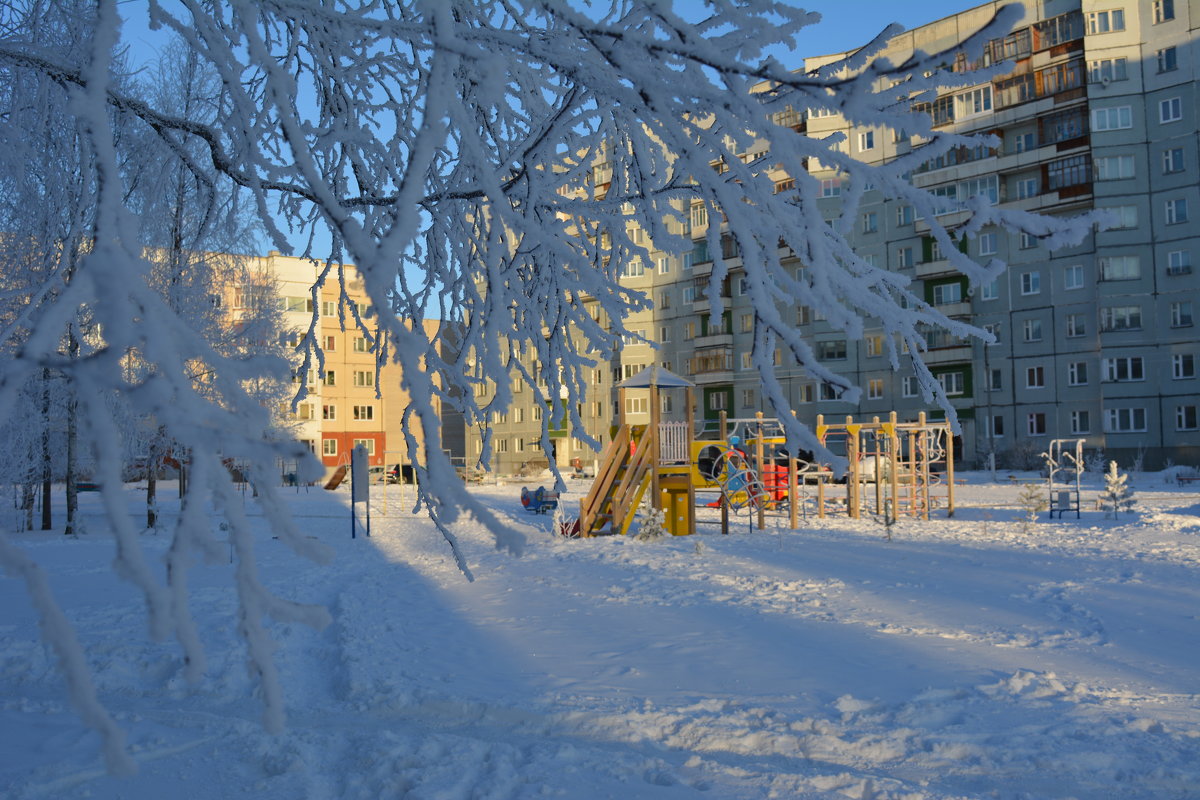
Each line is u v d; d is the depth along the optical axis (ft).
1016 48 148.25
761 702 18.26
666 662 21.88
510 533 4.17
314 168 4.60
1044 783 14.24
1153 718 17.03
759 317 5.08
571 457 200.03
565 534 57.98
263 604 3.97
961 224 5.30
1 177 13.16
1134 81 138.82
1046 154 144.46
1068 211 144.05
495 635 25.34
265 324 61.05
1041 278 147.02
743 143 6.15
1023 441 147.74
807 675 20.47
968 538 53.62
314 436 198.90
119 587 34.55
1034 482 120.67
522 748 15.07
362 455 61.00
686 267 185.57
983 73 5.59
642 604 30.71
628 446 60.59
